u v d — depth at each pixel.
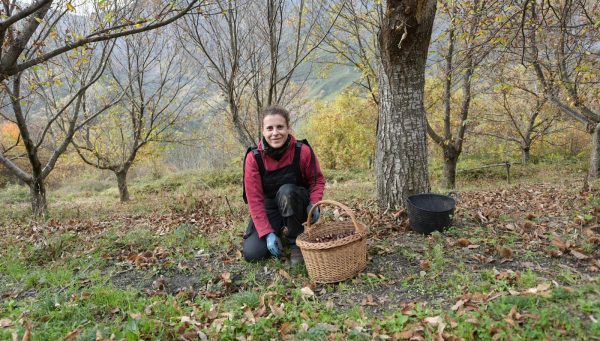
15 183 22.38
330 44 10.50
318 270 3.21
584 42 6.34
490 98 15.27
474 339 2.29
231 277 3.63
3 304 3.35
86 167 23.98
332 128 22.62
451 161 12.48
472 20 5.88
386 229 4.48
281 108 3.60
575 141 19.67
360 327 2.52
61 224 6.98
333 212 5.49
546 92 9.89
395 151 4.93
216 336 2.54
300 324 2.65
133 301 3.19
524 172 15.76
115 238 5.18
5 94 8.91
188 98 12.60
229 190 12.84
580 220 4.13
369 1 9.68
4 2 5.44
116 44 11.26
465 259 3.49
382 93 4.99
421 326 2.45
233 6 7.95
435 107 14.07
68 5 4.78
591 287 2.61
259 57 8.87
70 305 3.09
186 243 4.70
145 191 17.33
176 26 8.63
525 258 3.41
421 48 4.68
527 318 2.36
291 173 3.74
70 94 10.49
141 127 12.91
